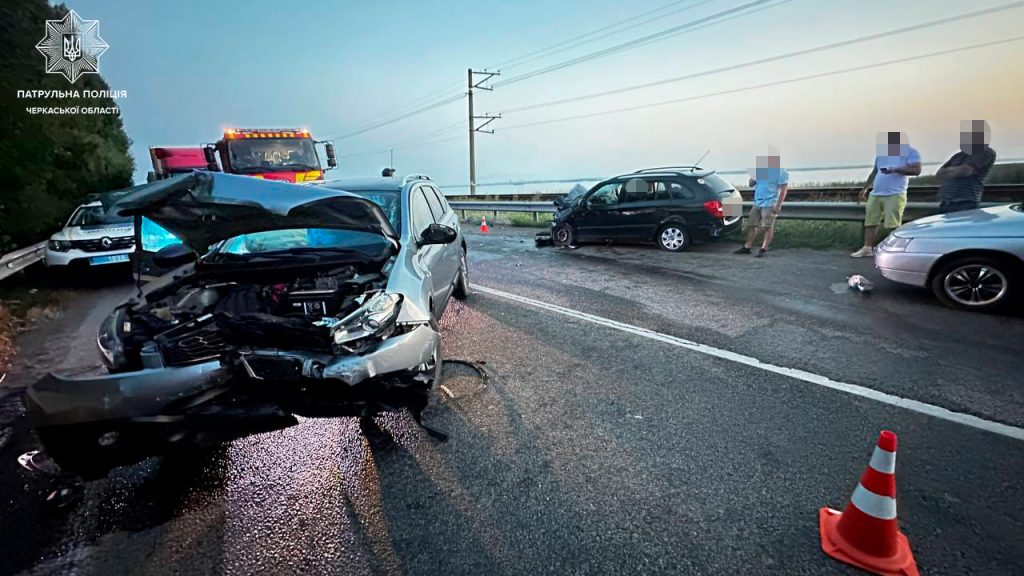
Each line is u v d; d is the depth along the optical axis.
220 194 2.67
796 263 7.21
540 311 5.57
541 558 2.05
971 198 5.85
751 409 3.18
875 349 4.02
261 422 2.40
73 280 8.23
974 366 3.62
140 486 2.63
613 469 2.61
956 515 2.19
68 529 2.33
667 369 3.85
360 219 3.11
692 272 7.10
